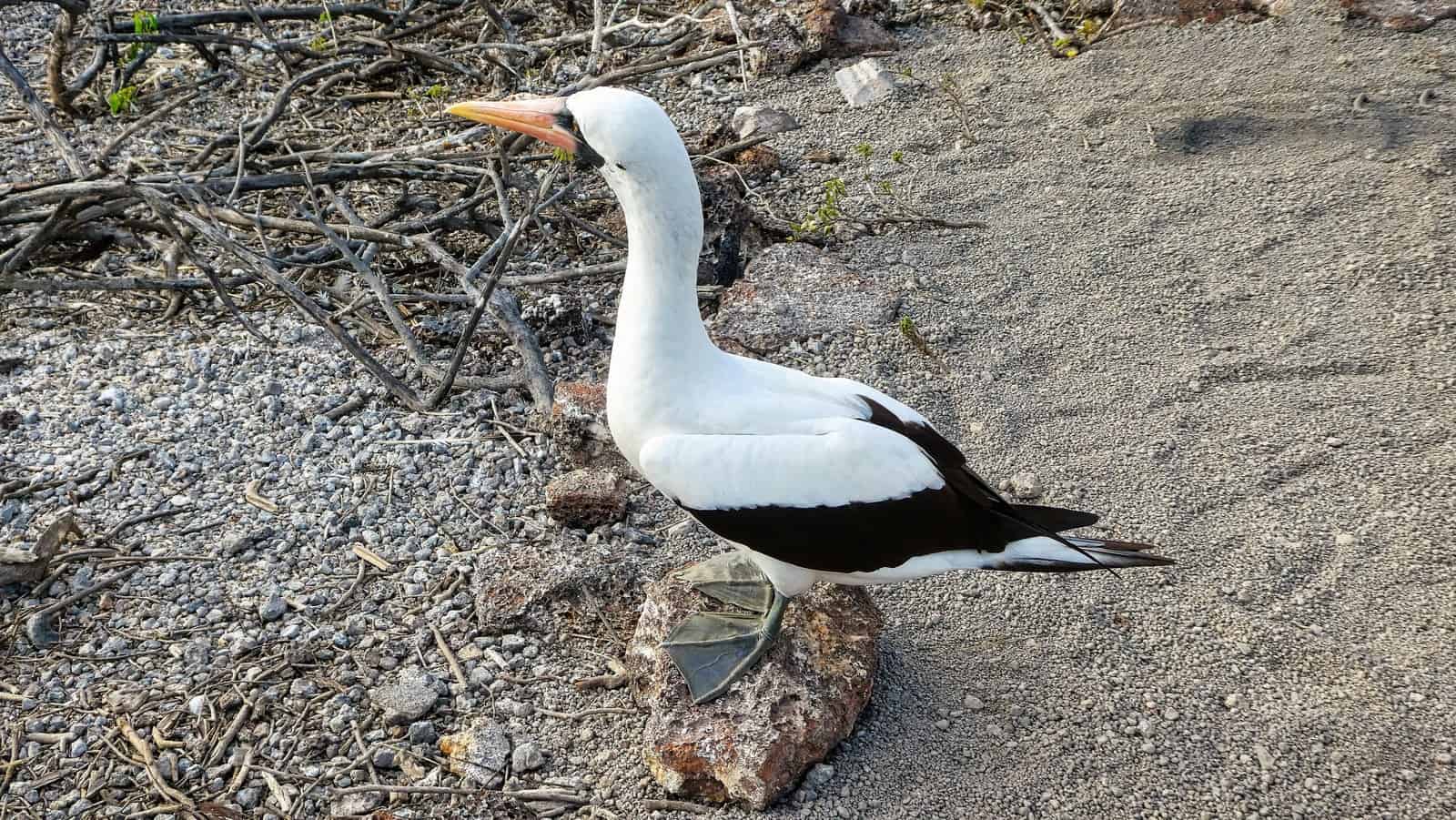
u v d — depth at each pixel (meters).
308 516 2.51
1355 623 2.37
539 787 2.24
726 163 3.12
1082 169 3.08
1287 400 2.64
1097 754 2.26
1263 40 3.37
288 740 2.27
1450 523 2.45
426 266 2.96
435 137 3.24
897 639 2.38
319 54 3.50
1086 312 2.81
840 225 3.01
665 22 3.55
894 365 2.74
